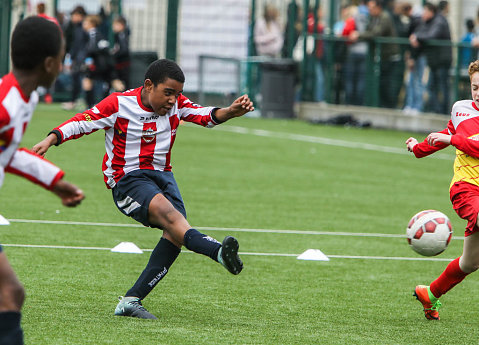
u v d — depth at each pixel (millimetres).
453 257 23062
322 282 19422
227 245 13914
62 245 21766
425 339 14992
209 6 69125
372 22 61125
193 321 15359
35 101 11273
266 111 66438
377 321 16203
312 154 45469
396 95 60500
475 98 16094
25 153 11039
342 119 62094
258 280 19281
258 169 39000
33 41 10836
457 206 15984
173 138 16000
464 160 16125
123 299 15492
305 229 25906
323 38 64875
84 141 46406
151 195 15133
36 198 28500
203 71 66875
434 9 56000
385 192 34406
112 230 24125
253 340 14219
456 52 55469
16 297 10945
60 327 14406
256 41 68188
